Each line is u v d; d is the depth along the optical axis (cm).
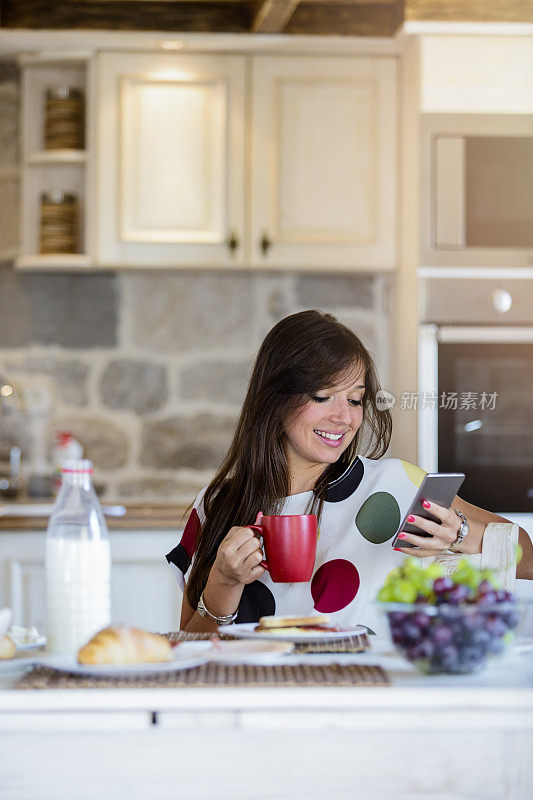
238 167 331
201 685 104
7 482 346
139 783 101
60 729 101
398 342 335
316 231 333
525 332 310
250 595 169
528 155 311
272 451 176
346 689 103
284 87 332
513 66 311
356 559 173
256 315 364
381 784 102
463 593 112
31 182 344
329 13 324
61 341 361
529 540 165
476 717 102
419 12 309
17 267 338
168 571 301
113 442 361
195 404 363
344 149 333
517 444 309
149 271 359
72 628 129
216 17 323
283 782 102
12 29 321
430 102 310
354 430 176
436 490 150
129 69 330
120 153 330
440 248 309
